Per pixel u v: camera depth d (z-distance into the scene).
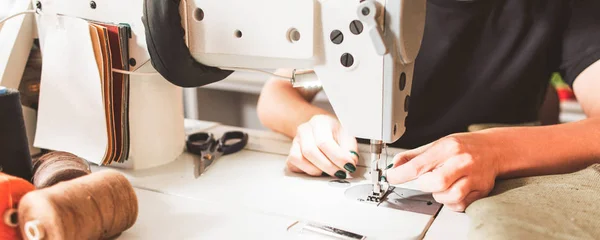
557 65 1.21
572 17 1.15
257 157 0.95
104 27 0.79
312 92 1.33
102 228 0.58
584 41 1.11
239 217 0.69
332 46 0.66
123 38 0.80
